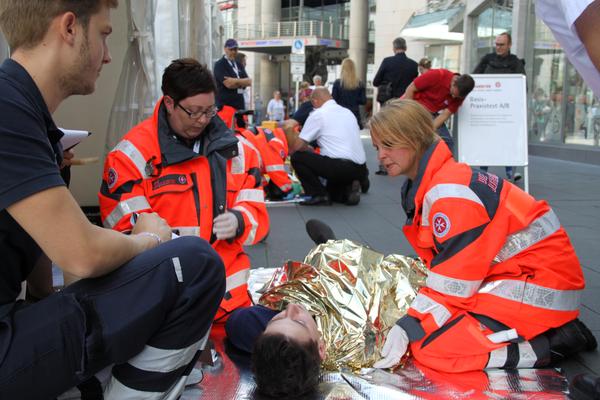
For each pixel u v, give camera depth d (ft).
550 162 36.29
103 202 9.34
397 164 8.64
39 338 5.18
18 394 5.19
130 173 9.25
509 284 8.41
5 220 5.04
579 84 36.42
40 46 5.16
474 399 7.60
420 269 10.46
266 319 8.81
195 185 9.48
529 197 8.53
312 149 25.29
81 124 17.22
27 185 4.82
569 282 8.46
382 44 111.04
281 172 23.12
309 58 138.92
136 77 14.88
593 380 7.39
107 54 5.68
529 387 7.93
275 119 86.12
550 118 40.09
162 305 5.59
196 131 9.33
